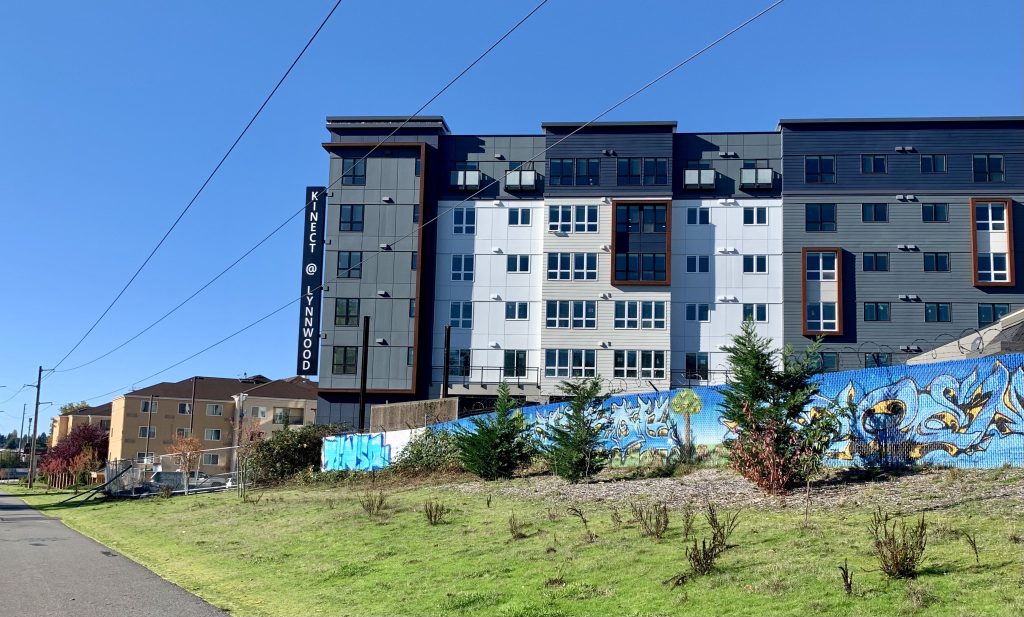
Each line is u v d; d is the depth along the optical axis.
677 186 55.78
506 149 57.53
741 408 18.92
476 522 18.17
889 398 18.81
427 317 56.28
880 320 52.22
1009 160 52.88
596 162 56.06
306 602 12.46
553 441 26.88
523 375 55.22
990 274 51.97
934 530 12.06
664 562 12.14
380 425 43.38
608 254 55.00
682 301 54.59
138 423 87.50
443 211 56.41
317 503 26.67
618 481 22.69
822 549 11.70
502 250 56.53
